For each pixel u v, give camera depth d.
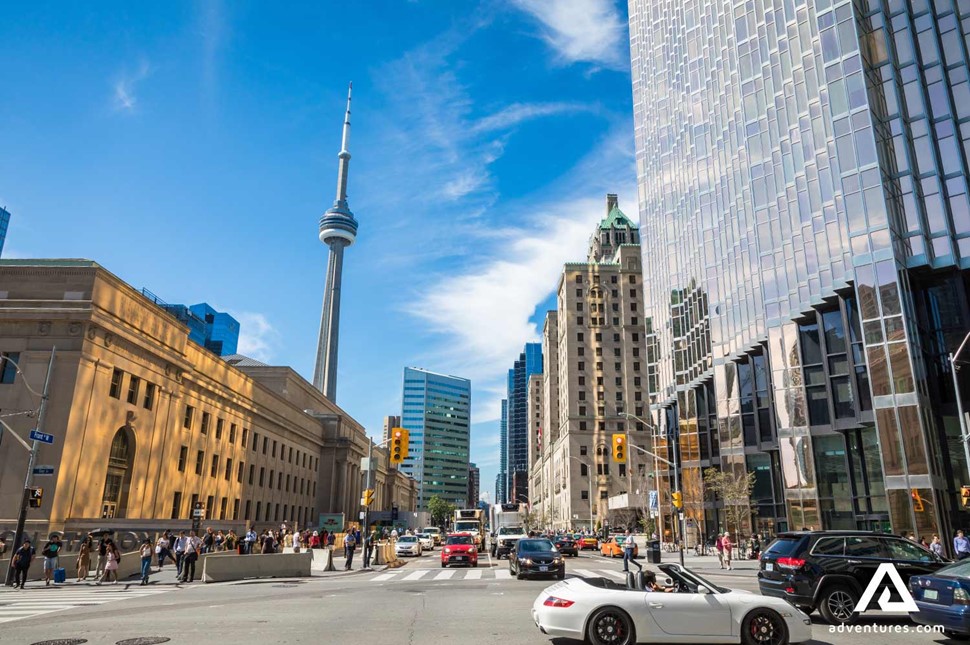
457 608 15.16
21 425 37.66
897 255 36.53
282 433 78.88
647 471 76.88
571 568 29.30
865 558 12.76
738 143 55.66
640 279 121.56
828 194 43.50
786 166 48.03
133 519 40.41
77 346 39.38
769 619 10.00
